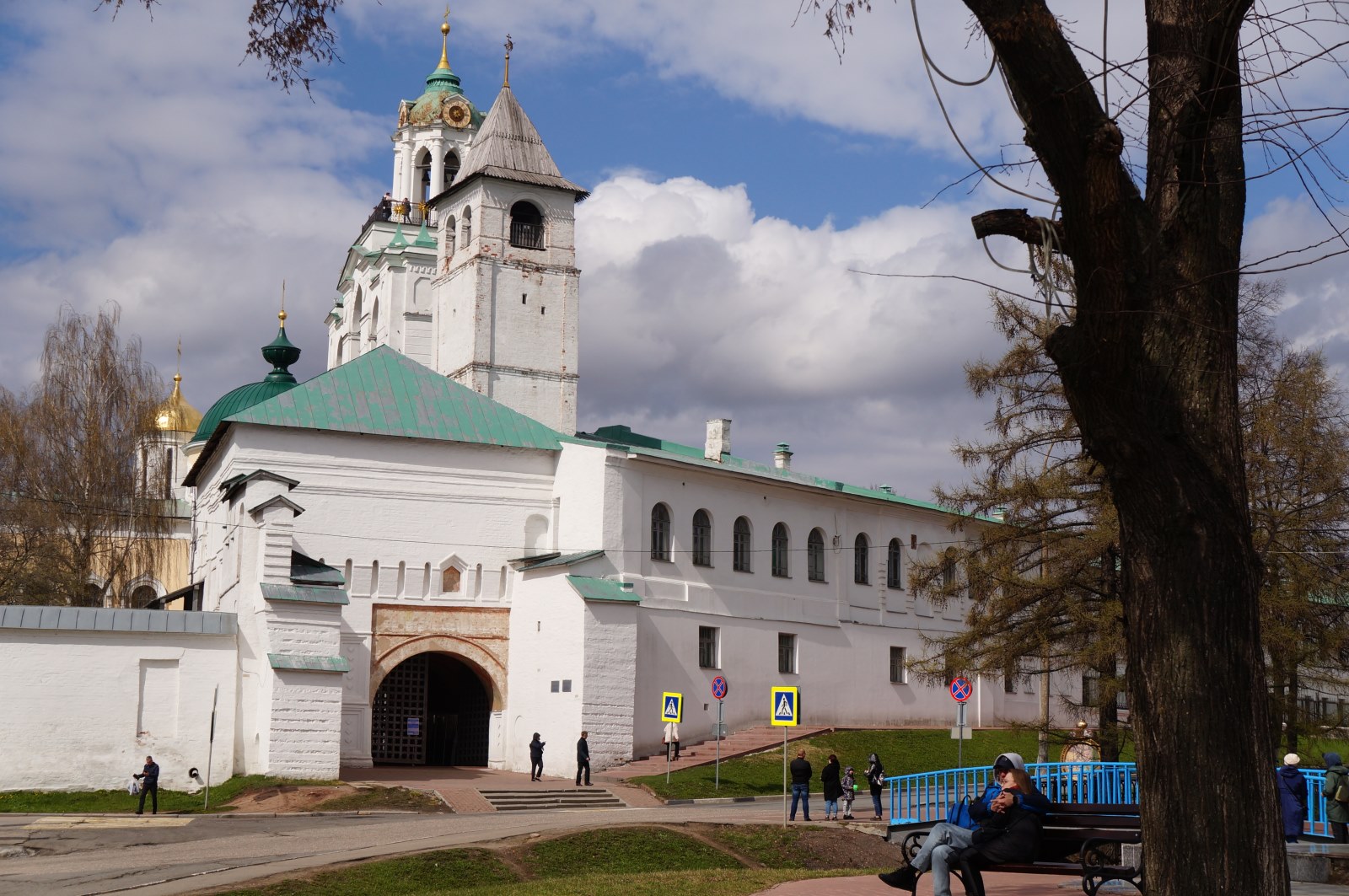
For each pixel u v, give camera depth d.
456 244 69.81
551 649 50.34
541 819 36.22
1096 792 28.91
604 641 49.12
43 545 61.84
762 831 33.53
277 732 42.28
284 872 26.06
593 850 30.31
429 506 52.81
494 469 54.09
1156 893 11.30
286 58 14.70
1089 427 11.58
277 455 50.88
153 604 68.00
